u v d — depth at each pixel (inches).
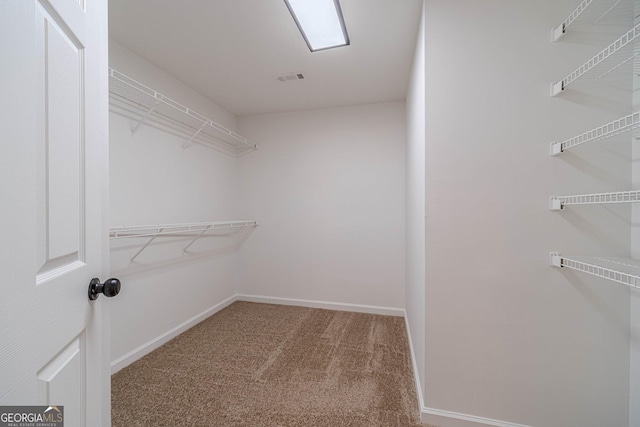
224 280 113.7
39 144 18.4
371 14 57.2
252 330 90.9
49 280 19.2
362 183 109.9
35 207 18.0
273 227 120.0
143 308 74.8
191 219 93.8
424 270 51.6
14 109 16.0
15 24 16.0
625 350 42.8
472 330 48.8
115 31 62.9
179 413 52.5
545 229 45.6
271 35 64.8
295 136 117.0
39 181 18.4
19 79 16.4
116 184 67.0
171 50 70.9
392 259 106.7
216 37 65.6
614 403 43.3
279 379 63.4
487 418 48.1
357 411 53.3
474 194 48.5
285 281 118.5
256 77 85.9
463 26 48.4
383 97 102.5
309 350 77.2
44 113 18.9
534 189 46.0
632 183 42.1
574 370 44.8
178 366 68.9
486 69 47.6
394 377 64.4
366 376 64.7
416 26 61.0
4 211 15.4
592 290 43.9
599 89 43.1
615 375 43.3
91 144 25.3
